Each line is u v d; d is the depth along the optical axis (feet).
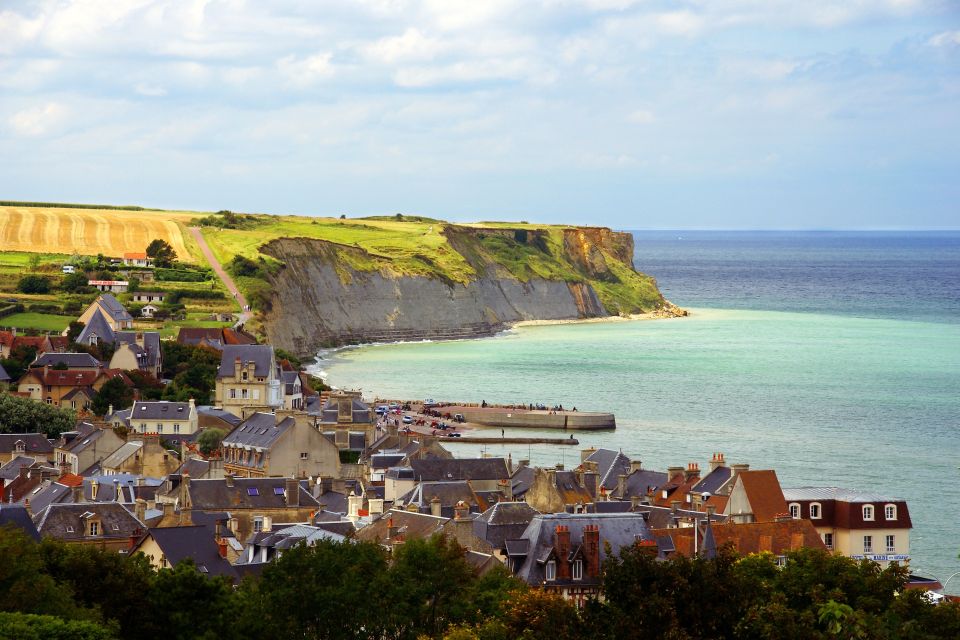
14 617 467.52
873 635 483.51
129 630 531.09
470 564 575.38
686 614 482.28
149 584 544.62
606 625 479.00
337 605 518.37
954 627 506.07
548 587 571.69
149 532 645.51
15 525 652.48
